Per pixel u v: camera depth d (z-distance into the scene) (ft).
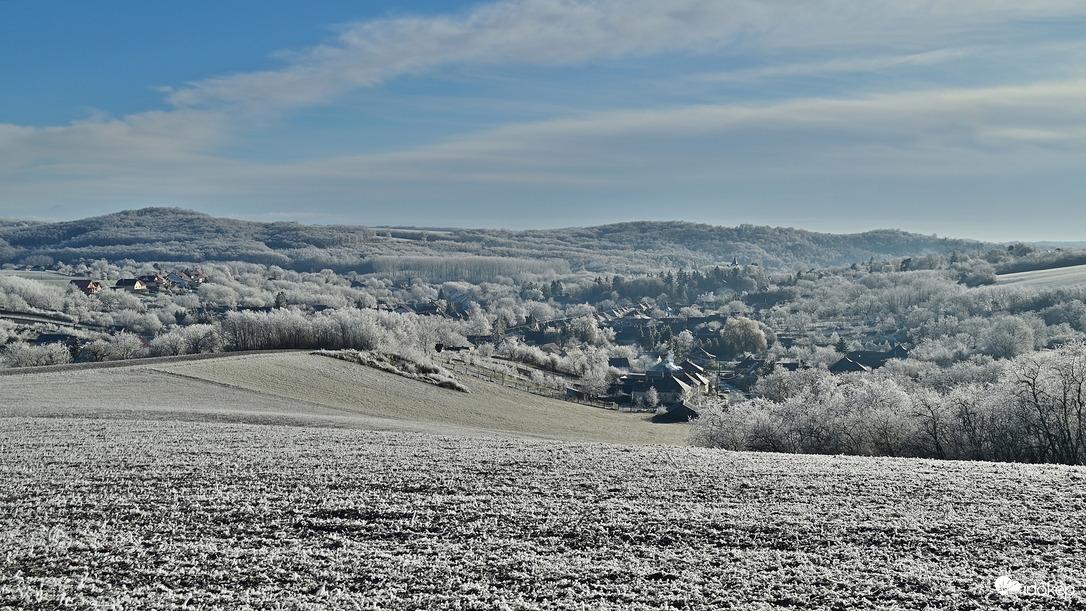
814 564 65.26
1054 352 166.40
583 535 72.90
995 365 302.25
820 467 100.94
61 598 57.67
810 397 181.57
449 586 60.95
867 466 101.91
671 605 57.82
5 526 73.72
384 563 65.31
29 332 491.31
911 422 163.02
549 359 460.96
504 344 524.52
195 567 64.08
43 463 99.40
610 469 99.30
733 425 181.06
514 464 102.12
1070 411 148.77
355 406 215.72
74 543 68.80
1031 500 81.76
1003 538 70.49
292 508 80.23
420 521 76.59
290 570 63.87
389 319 410.31
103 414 153.07
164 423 138.10
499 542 70.79
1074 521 74.49
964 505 80.84
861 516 77.61
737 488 89.25
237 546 69.21
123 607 56.70
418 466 99.96
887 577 62.03
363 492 86.53
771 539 71.46
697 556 67.26
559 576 63.10
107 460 101.50
